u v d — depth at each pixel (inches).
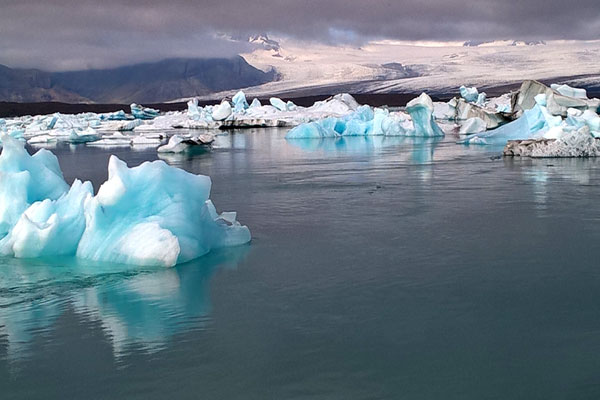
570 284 323.3
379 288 321.1
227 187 663.8
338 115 2178.9
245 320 283.4
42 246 381.1
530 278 333.4
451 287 321.4
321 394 217.3
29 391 224.5
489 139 1192.8
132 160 1013.8
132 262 365.7
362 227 453.1
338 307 296.5
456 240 411.8
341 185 658.8
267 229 452.8
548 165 772.6
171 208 381.1
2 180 418.9
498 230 436.8
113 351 254.7
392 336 262.1
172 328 276.4
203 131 1873.8
